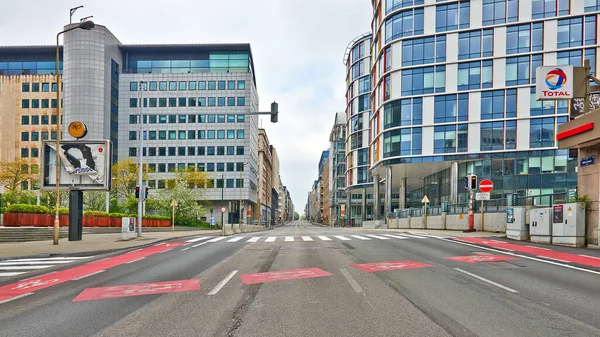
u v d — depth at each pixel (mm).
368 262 11328
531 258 12070
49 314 6133
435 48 41844
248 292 7543
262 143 114000
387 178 45625
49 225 25172
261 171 112375
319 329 5227
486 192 23469
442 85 41500
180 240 20859
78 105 71062
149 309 6359
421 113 42125
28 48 78625
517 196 22234
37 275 9953
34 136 78812
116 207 50312
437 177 49375
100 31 72938
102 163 20109
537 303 6555
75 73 71688
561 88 16859
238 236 24984
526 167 39094
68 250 15109
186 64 80188
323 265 10781
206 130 78375
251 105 80062
